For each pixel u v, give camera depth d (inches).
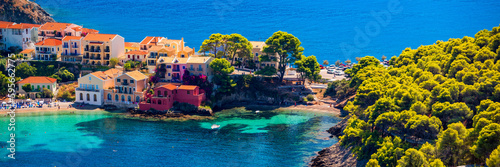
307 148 6535.4
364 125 6043.3
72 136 7012.8
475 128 4837.6
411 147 5349.4
